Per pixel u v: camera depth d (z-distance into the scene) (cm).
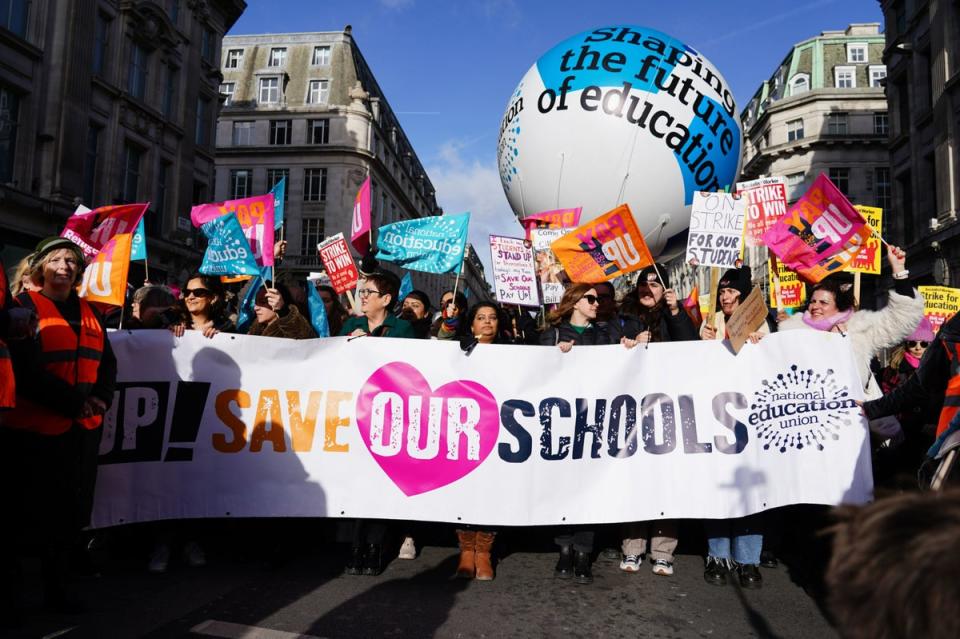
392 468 392
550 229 580
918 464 435
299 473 395
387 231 545
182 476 394
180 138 2475
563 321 439
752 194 536
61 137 1816
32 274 325
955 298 723
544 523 381
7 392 267
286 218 4275
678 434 389
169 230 2442
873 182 3622
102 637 286
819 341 390
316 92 4512
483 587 368
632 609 336
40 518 300
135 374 397
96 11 1991
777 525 421
